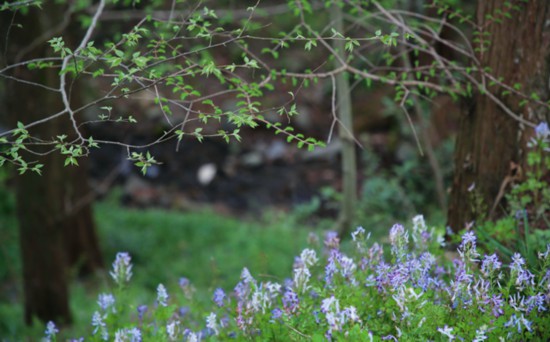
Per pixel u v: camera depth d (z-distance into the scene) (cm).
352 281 298
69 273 841
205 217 1147
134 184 1320
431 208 666
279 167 1380
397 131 1275
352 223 634
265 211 1224
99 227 1077
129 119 280
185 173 1373
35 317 702
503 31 398
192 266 946
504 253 341
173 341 310
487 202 409
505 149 402
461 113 424
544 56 391
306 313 287
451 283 274
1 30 642
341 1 446
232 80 326
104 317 333
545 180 393
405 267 281
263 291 304
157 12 569
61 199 723
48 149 683
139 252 1020
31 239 715
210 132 1461
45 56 650
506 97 400
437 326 261
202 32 298
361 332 244
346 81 570
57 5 723
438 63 438
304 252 319
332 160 1375
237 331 299
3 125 952
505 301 275
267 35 1431
